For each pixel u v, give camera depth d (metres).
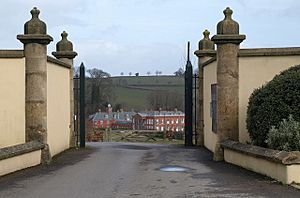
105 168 13.49
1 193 9.44
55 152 17.59
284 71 13.01
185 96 22.67
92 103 53.50
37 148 14.12
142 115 55.69
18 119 14.88
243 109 15.16
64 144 19.72
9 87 14.91
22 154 12.98
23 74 14.90
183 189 9.66
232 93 15.12
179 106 59.09
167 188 9.81
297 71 12.27
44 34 14.86
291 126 10.92
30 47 14.80
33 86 14.80
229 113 15.12
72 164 14.61
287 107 11.74
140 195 9.05
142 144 24.92
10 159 12.16
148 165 14.21
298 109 11.66
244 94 15.15
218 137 15.28
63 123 19.42
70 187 10.07
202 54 21.83
